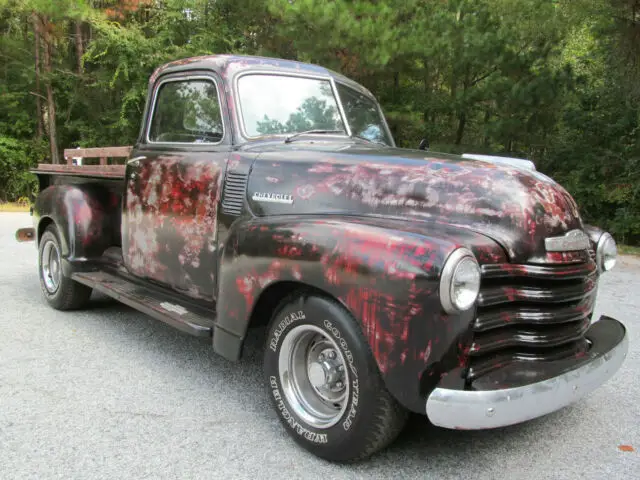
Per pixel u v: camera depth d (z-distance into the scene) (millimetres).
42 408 3215
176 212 3730
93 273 4730
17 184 18219
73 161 5387
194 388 3557
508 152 12891
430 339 2305
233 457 2762
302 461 2746
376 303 2393
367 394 2492
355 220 2754
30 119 19297
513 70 11914
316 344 2848
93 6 17312
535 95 11352
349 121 4012
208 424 3092
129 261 4262
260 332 4559
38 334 4504
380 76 13016
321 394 2812
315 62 11766
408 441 2971
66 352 4121
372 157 3057
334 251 2553
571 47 15000
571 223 2809
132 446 2834
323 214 2973
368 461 2760
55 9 15250
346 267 2490
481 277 2441
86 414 3160
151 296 4035
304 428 2795
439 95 13703
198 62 3811
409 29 12008
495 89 11773
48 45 17453
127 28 17203
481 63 11914
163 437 2936
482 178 2766
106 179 4664
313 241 2645
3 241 9258
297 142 3594
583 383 2578
